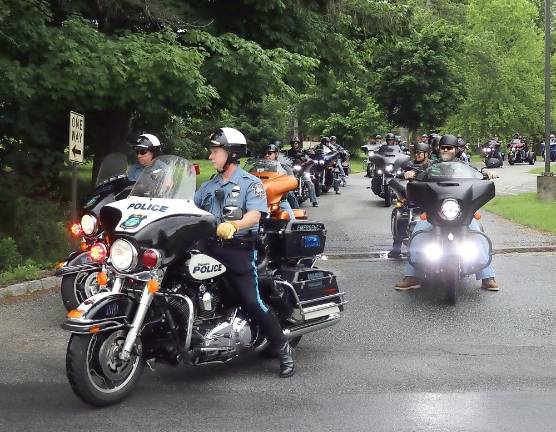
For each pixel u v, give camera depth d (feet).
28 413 16.38
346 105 142.31
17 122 41.24
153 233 16.58
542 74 157.89
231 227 17.19
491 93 148.56
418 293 29.14
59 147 46.80
